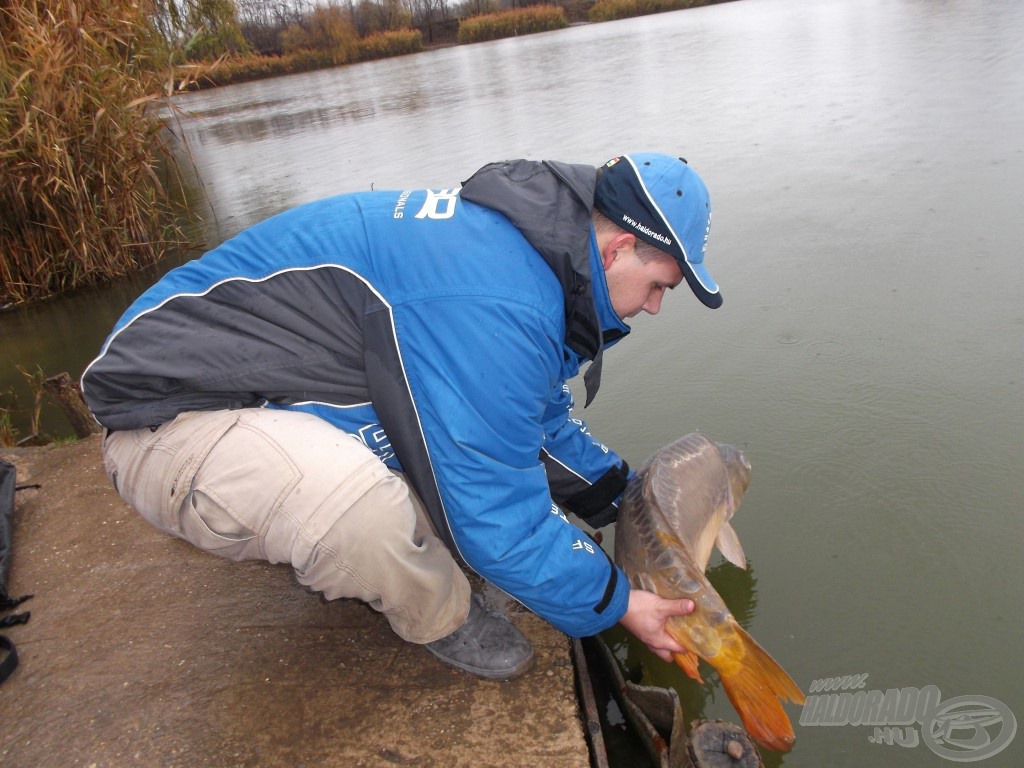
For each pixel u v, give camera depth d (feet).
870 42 43.21
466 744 6.82
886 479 9.87
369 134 38.24
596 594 6.63
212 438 6.18
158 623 8.37
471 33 113.70
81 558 9.48
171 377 6.17
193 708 7.35
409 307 5.95
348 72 87.35
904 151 21.67
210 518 6.29
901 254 15.47
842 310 13.83
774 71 38.83
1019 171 18.60
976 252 15.01
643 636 7.23
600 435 11.68
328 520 6.08
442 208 6.20
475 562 6.30
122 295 21.85
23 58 20.93
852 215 17.75
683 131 28.48
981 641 7.77
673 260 6.19
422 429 5.98
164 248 24.64
